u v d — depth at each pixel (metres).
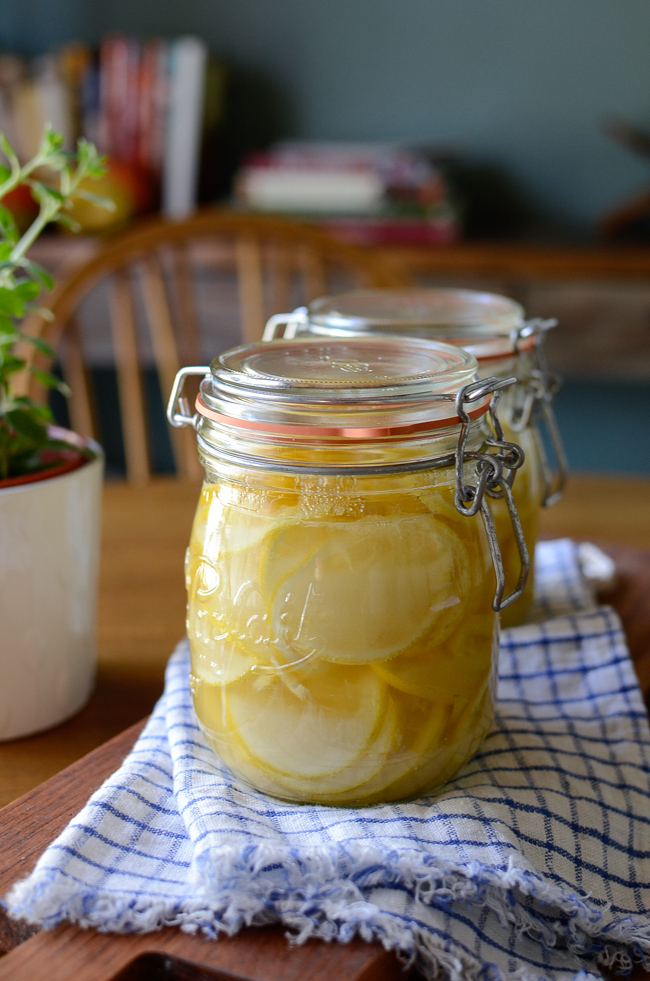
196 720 0.60
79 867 0.52
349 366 0.55
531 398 0.67
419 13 1.79
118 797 0.55
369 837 0.53
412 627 0.53
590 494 0.93
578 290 1.57
